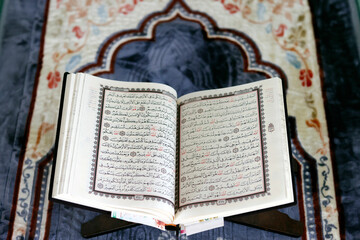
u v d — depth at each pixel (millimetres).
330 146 1735
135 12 2059
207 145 1501
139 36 1998
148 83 1547
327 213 1622
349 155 1714
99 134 1461
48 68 1903
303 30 1998
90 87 1505
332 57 1920
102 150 1442
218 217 1452
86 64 1919
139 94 1531
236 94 1552
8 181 1680
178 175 1494
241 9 2068
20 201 1648
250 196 1393
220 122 1525
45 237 1600
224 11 2064
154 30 2016
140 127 1481
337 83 1859
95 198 1373
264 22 2029
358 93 1830
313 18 2023
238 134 1491
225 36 1998
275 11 2053
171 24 2031
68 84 1477
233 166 1451
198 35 2006
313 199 1647
